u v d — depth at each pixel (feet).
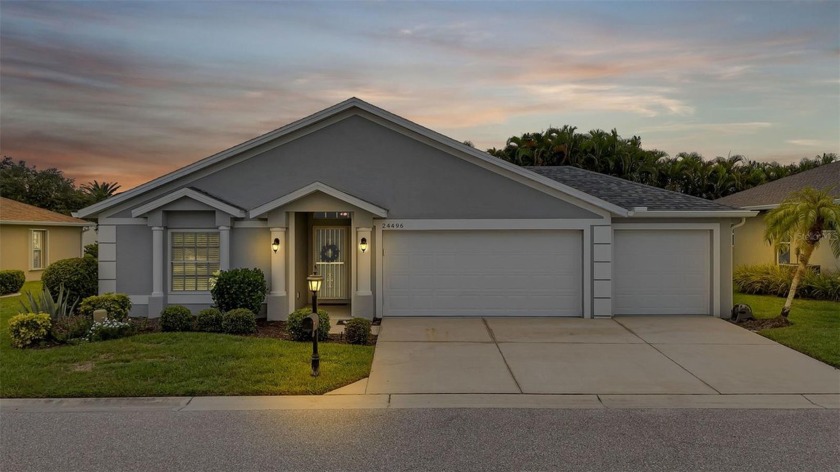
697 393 22.65
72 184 142.31
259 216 39.65
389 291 40.68
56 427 18.37
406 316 40.57
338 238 47.91
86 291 40.86
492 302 40.78
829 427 18.58
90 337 30.63
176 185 40.47
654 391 22.90
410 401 21.42
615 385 23.75
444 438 17.38
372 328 36.19
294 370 24.75
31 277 72.33
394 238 40.63
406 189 40.52
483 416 19.65
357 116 40.60
